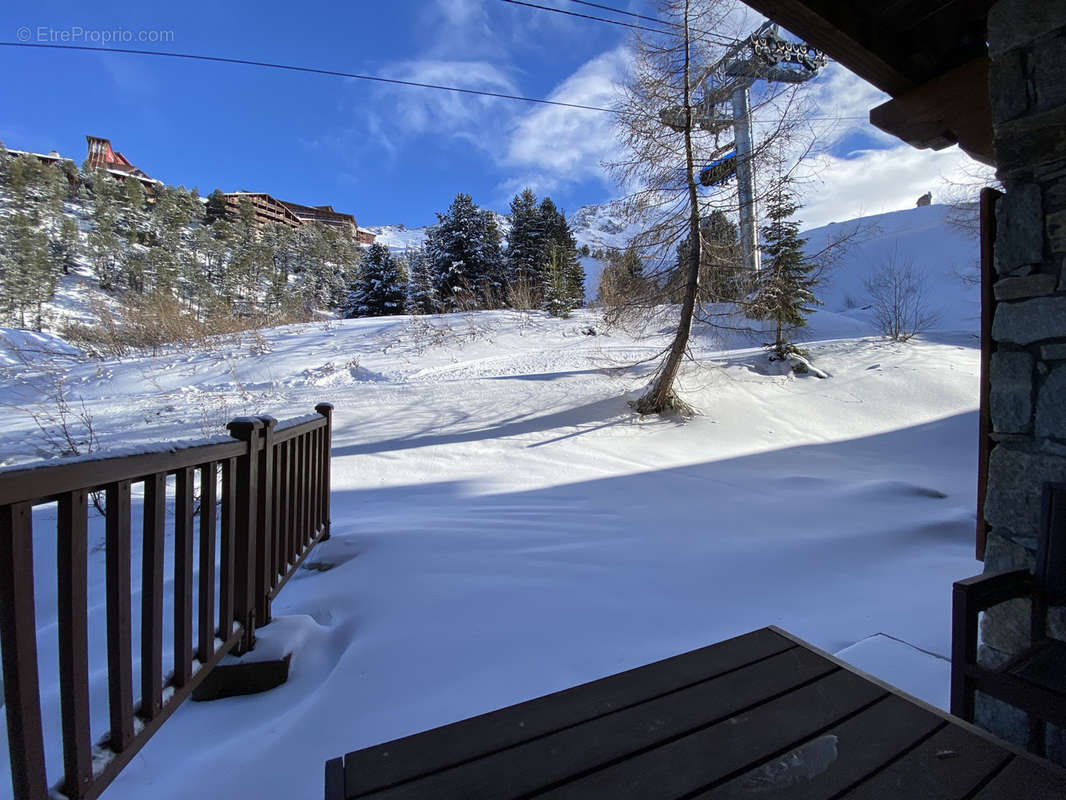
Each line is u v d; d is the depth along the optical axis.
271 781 1.46
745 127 7.64
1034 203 1.66
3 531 0.92
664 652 2.16
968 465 6.62
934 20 1.92
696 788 0.96
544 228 27.88
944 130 2.32
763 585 2.89
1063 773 1.00
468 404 8.34
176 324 13.21
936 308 20.11
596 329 14.82
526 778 0.99
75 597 1.08
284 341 13.42
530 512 4.35
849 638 2.32
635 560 3.21
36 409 7.34
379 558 3.12
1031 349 1.68
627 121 7.55
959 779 0.98
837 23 1.79
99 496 3.95
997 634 1.76
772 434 7.86
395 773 1.01
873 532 3.78
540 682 1.93
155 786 1.45
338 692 1.86
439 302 23.02
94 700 1.81
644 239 7.88
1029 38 1.66
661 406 8.27
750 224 7.92
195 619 2.44
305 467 2.92
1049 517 1.58
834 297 24.36
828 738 1.10
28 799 0.96
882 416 8.61
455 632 2.28
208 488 1.68
